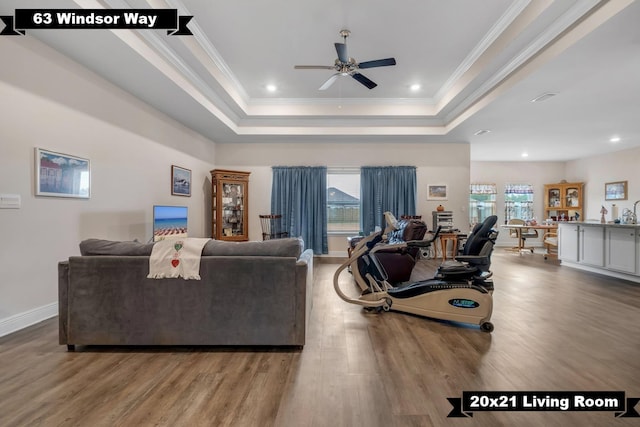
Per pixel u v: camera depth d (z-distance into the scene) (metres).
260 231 6.79
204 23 3.34
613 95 4.05
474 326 2.66
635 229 4.28
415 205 6.70
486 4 3.01
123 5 2.64
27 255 2.64
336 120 6.05
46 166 2.79
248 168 6.80
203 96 4.42
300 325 2.19
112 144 3.63
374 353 2.15
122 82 3.62
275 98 5.65
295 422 1.44
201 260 2.19
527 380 1.80
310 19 3.26
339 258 6.64
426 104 5.75
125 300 2.18
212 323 2.19
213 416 1.48
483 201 9.34
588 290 3.88
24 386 1.72
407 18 3.23
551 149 7.59
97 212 3.40
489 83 4.17
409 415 1.49
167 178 4.82
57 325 2.66
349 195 6.96
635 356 2.10
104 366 1.96
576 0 2.60
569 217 8.79
